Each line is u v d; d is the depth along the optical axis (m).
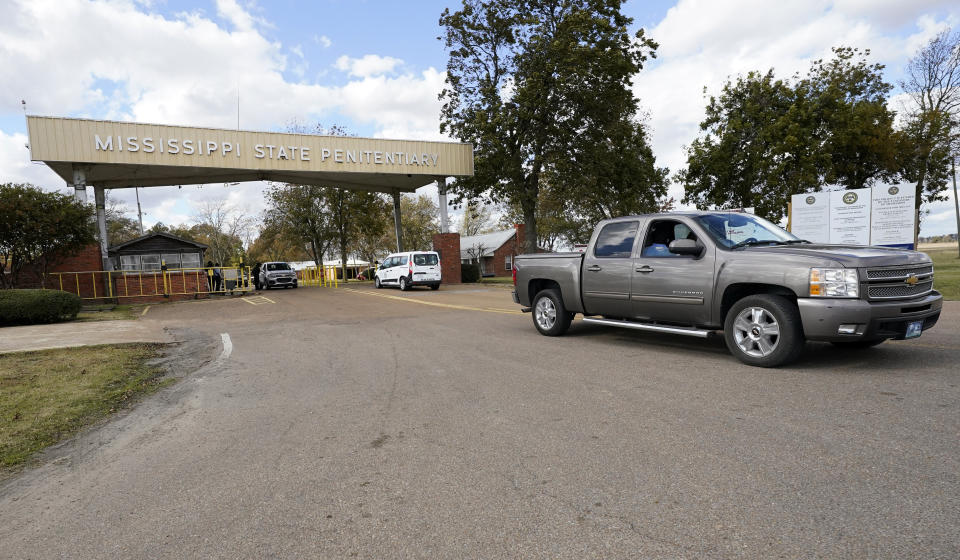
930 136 28.52
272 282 31.06
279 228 43.84
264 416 4.95
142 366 7.94
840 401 4.32
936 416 3.84
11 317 13.29
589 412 4.43
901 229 12.71
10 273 18.33
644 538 2.45
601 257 7.70
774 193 31.94
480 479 3.22
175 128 22.94
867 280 5.17
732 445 3.51
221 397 5.82
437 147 29.09
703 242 6.44
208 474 3.60
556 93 27.50
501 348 7.82
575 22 26.28
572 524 2.62
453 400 5.08
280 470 3.58
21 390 6.25
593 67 26.95
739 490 2.86
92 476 3.71
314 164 26.06
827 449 3.34
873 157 30.17
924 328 5.46
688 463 3.26
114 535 2.80
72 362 8.00
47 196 17.53
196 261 35.22
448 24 29.45
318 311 15.87
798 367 5.61
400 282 25.61
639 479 3.08
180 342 10.41
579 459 3.43
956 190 31.09
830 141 29.70
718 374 5.50
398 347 8.46
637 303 7.11
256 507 3.03
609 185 30.81
